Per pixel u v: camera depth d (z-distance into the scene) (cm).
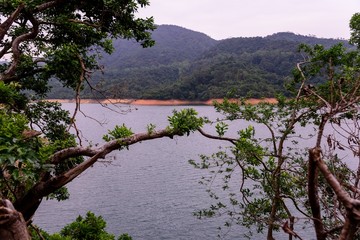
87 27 1180
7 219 387
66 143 820
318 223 439
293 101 923
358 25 1046
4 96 757
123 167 7581
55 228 4044
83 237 1168
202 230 3844
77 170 716
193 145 10619
